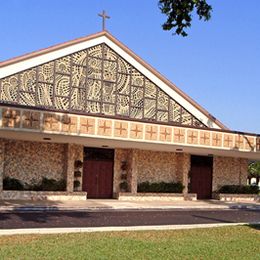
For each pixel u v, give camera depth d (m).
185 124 30.00
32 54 25.97
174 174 33.50
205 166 35.31
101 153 31.11
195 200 33.12
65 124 24.11
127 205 26.25
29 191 27.16
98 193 30.84
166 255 11.34
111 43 28.58
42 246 11.81
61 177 29.20
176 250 12.02
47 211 21.94
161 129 27.50
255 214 25.19
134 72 29.39
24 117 23.00
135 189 31.08
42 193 27.47
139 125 26.72
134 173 31.11
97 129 25.19
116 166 31.42
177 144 28.08
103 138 25.52
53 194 27.88
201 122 31.17
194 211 25.53
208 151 31.78
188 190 33.59
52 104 26.55
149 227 16.55
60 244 12.18
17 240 12.68
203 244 13.14
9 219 17.84
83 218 19.30
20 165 28.00
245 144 30.81
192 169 34.69
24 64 25.77
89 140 26.81
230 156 35.78
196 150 31.30
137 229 15.96
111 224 17.59
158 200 31.55
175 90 30.45
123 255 11.09
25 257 10.41
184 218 21.16
